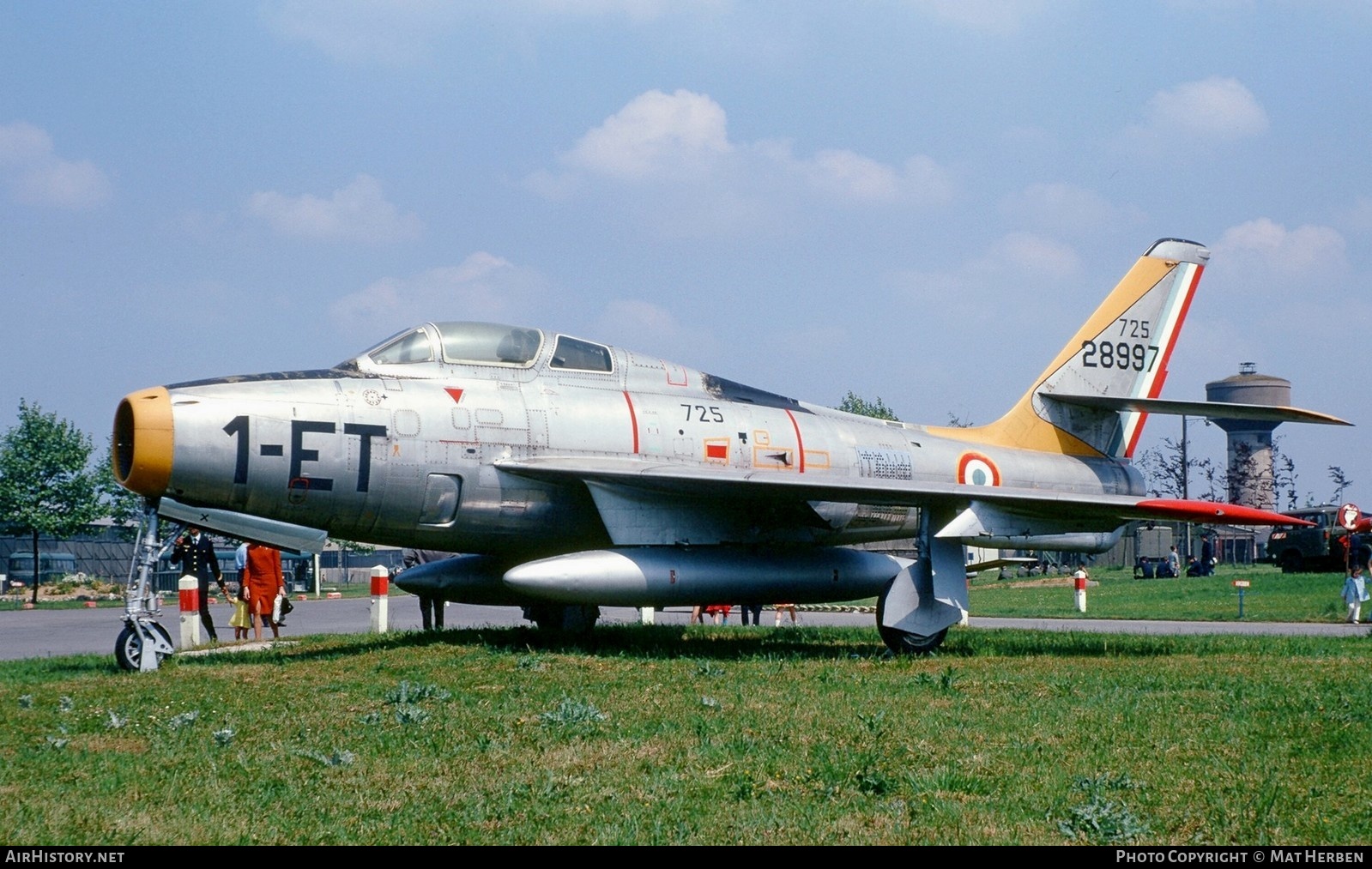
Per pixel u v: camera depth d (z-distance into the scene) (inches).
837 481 567.5
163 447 494.9
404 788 264.7
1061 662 510.3
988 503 585.9
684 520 598.9
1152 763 289.4
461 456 557.6
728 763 288.0
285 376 542.6
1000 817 243.9
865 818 242.2
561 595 542.0
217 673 467.8
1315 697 386.9
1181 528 2765.7
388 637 624.7
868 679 442.0
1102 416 811.4
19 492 1759.4
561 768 283.3
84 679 458.0
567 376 609.9
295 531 542.0
